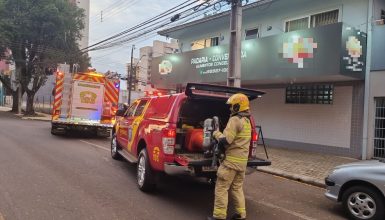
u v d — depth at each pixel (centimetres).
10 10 3077
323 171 1070
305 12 1553
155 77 2050
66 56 3278
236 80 1194
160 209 637
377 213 612
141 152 768
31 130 1836
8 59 3278
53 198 659
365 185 634
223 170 575
